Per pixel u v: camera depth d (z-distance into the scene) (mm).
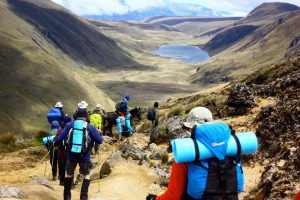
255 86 23938
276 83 23000
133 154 15320
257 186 10180
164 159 16406
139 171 13859
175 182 4215
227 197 4156
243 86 22328
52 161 13664
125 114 23578
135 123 32688
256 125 17656
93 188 12422
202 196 4113
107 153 19719
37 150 19500
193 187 4102
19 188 9664
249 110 20656
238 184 4254
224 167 4129
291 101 16109
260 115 18031
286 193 8148
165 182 12805
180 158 4051
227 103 22250
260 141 15070
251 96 21688
